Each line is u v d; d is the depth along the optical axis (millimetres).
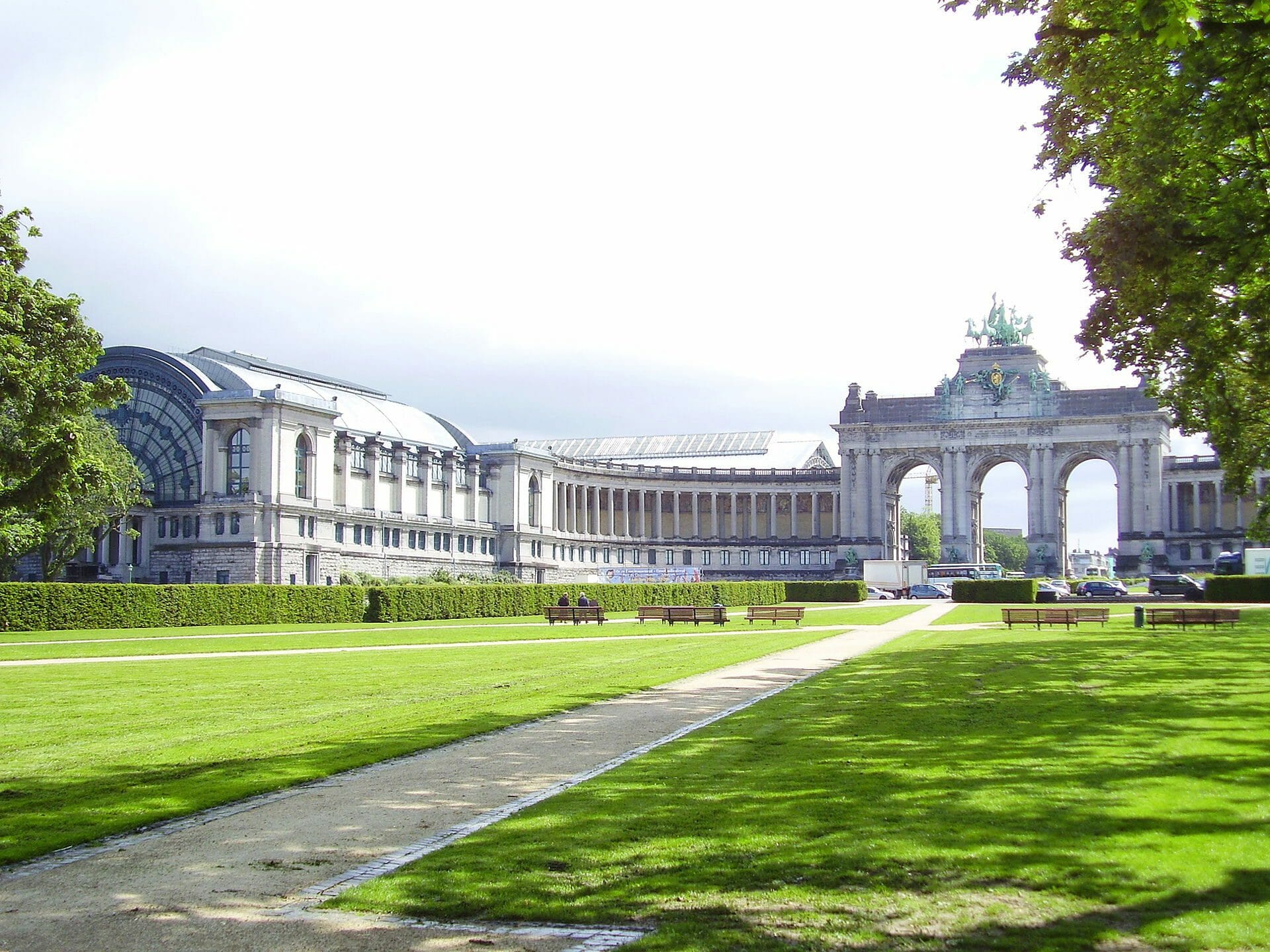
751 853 17844
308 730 31266
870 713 32594
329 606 97375
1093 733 27547
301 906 16188
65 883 17438
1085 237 41469
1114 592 141000
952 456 198875
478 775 24938
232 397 135000
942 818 19422
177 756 27312
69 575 134125
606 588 123312
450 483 167750
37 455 54688
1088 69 36281
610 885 16641
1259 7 24906
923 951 13836
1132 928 14250
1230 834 17859
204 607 90375
